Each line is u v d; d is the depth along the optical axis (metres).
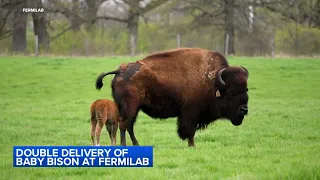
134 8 90.00
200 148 22.70
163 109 24.00
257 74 57.22
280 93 47.09
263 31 85.75
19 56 73.38
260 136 26.67
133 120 23.36
